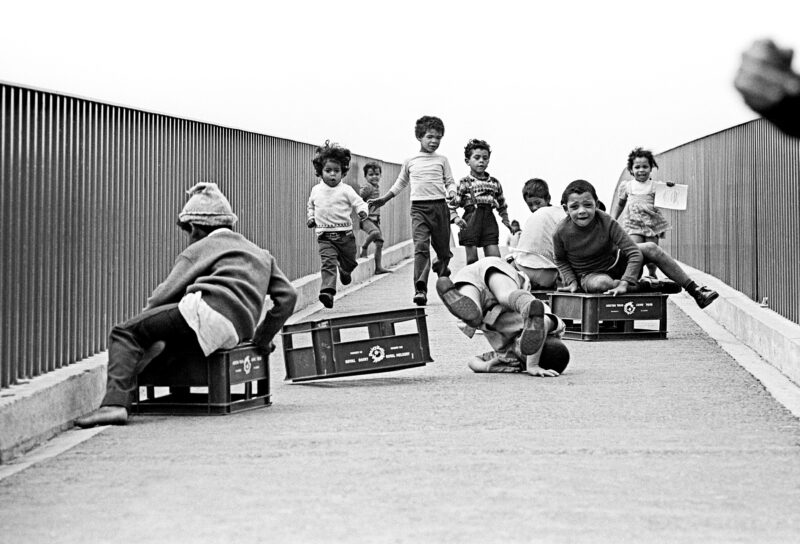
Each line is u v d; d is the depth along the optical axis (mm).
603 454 6148
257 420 7410
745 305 12195
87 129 8508
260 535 4574
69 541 4547
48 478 5676
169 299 7648
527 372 9484
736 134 14031
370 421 7285
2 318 6879
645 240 15945
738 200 13867
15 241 7145
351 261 15688
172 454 6254
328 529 4648
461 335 12750
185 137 11344
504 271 9305
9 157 7059
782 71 2125
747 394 8328
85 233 8445
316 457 6117
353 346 9148
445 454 6160
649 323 13742
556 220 13133
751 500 5125
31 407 6617
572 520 4766
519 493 5246
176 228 10930
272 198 15461
